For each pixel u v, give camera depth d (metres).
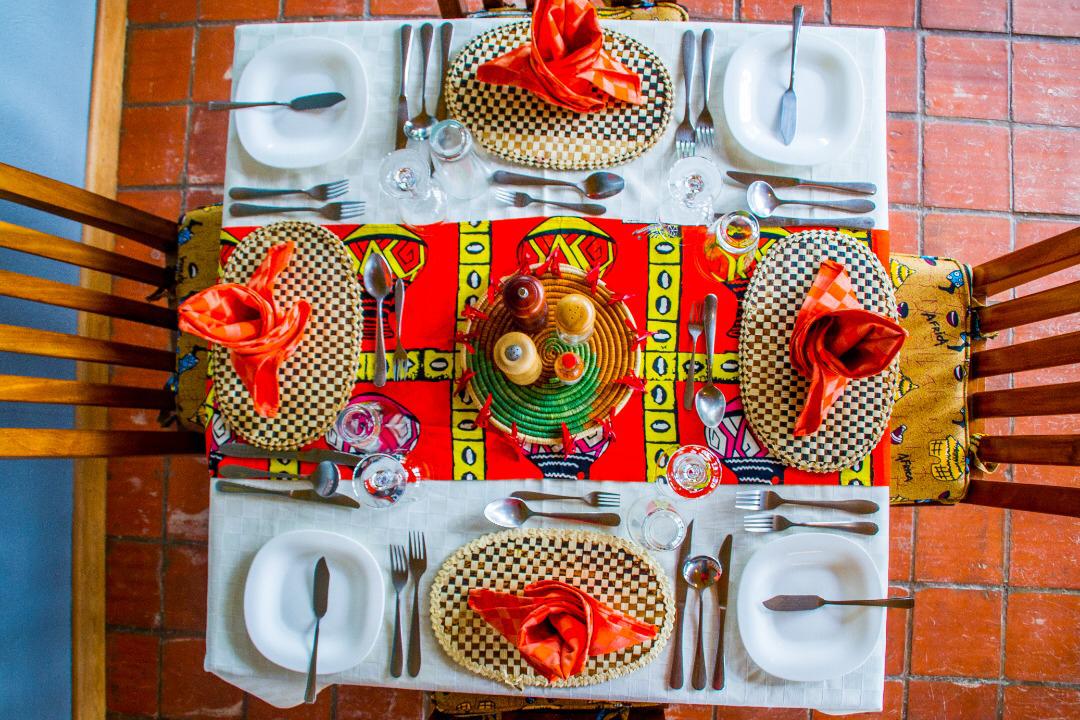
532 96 1.10
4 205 1.47
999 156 1.86
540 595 1.02
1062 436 1.09
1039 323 1.78
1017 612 1.77
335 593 1.08
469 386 1.06
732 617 1.06
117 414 1.84
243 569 1.10
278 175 1.13
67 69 1.73
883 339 0.95
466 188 1.10
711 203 1.07
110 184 1.89
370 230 1.11
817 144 1.10
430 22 1.13
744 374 1.05
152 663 1.82
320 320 1.09
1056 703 1.76
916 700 1.77
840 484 1.05
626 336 1.05
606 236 1.08
